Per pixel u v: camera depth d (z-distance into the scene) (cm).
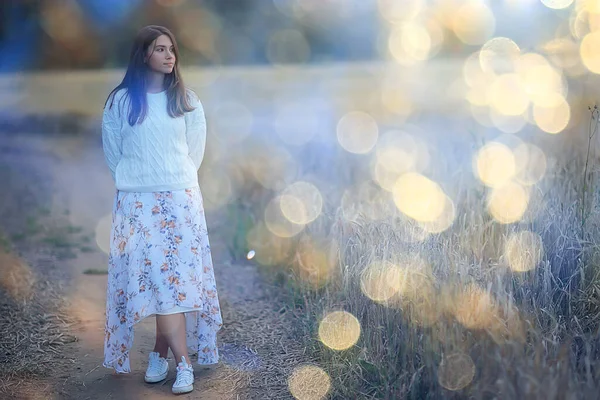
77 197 793
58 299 495
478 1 1193
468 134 873
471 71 1175
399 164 743
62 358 409
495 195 488
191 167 372
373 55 1428
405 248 406
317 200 623
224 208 721
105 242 638
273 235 593
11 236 630
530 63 928
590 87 785
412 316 361
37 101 1249
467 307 345
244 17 1476
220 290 525
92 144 1093
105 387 377
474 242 423
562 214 438
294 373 387
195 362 409
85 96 1262
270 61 1412
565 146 642
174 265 358
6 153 999
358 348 381
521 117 921
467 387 307
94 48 1392
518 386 284
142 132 355
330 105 1160
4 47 1379
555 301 386
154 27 362
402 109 1100
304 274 488
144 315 355
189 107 368
